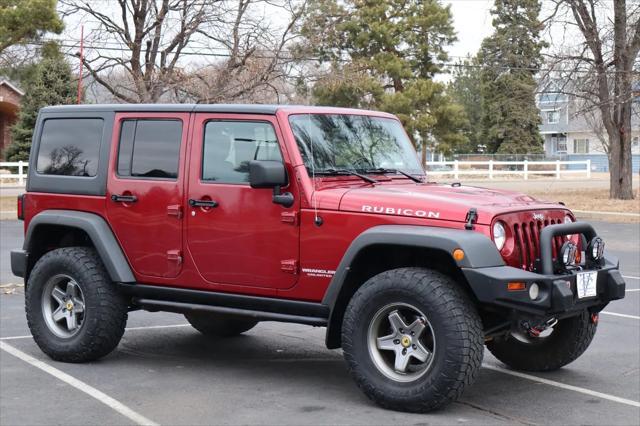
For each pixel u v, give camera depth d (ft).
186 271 20.99
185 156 21.07
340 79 99.66
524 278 17.21
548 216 19.36
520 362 22.04
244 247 20.08
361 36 143.95
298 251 19.38
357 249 18.25
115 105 22.49
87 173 22.74
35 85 141.08
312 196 19.24
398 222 18.30
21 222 70.23
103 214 22.24
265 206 19.77
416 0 152.46
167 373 21.59
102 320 21.90
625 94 86.53
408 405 17.76
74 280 22.26
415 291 17.52
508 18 100.53
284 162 19.62
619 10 86.12
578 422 17.61
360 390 19.86
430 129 151.74
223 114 20.66
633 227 67.51
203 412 18.08
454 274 18.72
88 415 17.87
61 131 23.43
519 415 18.06
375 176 20.90
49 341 22.59
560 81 92.27
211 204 20.47
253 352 24.25
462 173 138.82
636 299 33.91
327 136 20.56
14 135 143.43
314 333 27.17
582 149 231.50
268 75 88.53
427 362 17.84
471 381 17.47
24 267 23.71
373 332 18.29
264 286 19.92
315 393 19.70
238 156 20.40
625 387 20.56
